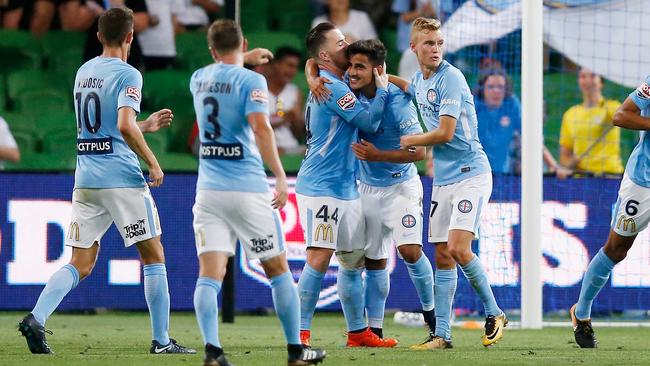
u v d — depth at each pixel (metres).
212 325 21.19
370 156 27.33
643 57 43.22
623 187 28.45
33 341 26.03
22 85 49.66
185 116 48.84
